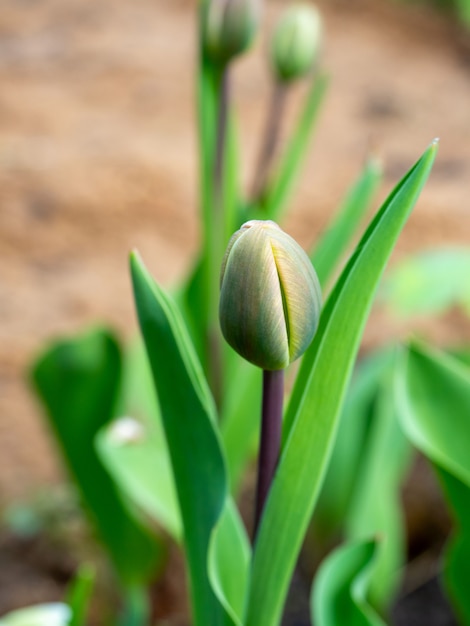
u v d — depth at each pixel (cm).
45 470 128
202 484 59
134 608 102
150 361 58
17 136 219
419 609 118
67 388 94
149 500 82
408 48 307
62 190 194
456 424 71
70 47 281
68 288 169
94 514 99
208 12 78
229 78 80
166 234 187
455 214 193
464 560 75
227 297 52
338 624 66
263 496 57
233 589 61
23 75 259
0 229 183
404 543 123
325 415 56
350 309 55
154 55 281
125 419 85
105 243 183
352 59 294
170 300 57
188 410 58
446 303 102
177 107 246
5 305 162
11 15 304
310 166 218
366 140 236
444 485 70
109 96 250
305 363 57
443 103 265
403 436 101
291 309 52
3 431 134
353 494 105
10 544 118
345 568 66
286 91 88
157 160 210
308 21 85
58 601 112
